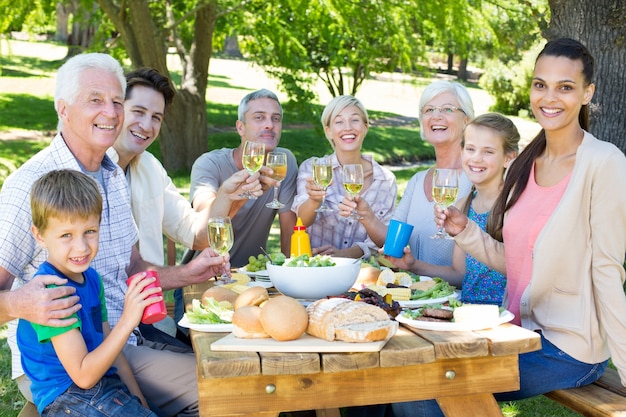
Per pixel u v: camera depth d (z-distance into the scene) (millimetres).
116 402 2389
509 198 2928
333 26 12055
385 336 2115
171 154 12312
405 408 2736
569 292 2668
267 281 3141
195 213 3832
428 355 2092
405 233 2939
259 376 2084
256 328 2152
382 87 29344
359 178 3494
